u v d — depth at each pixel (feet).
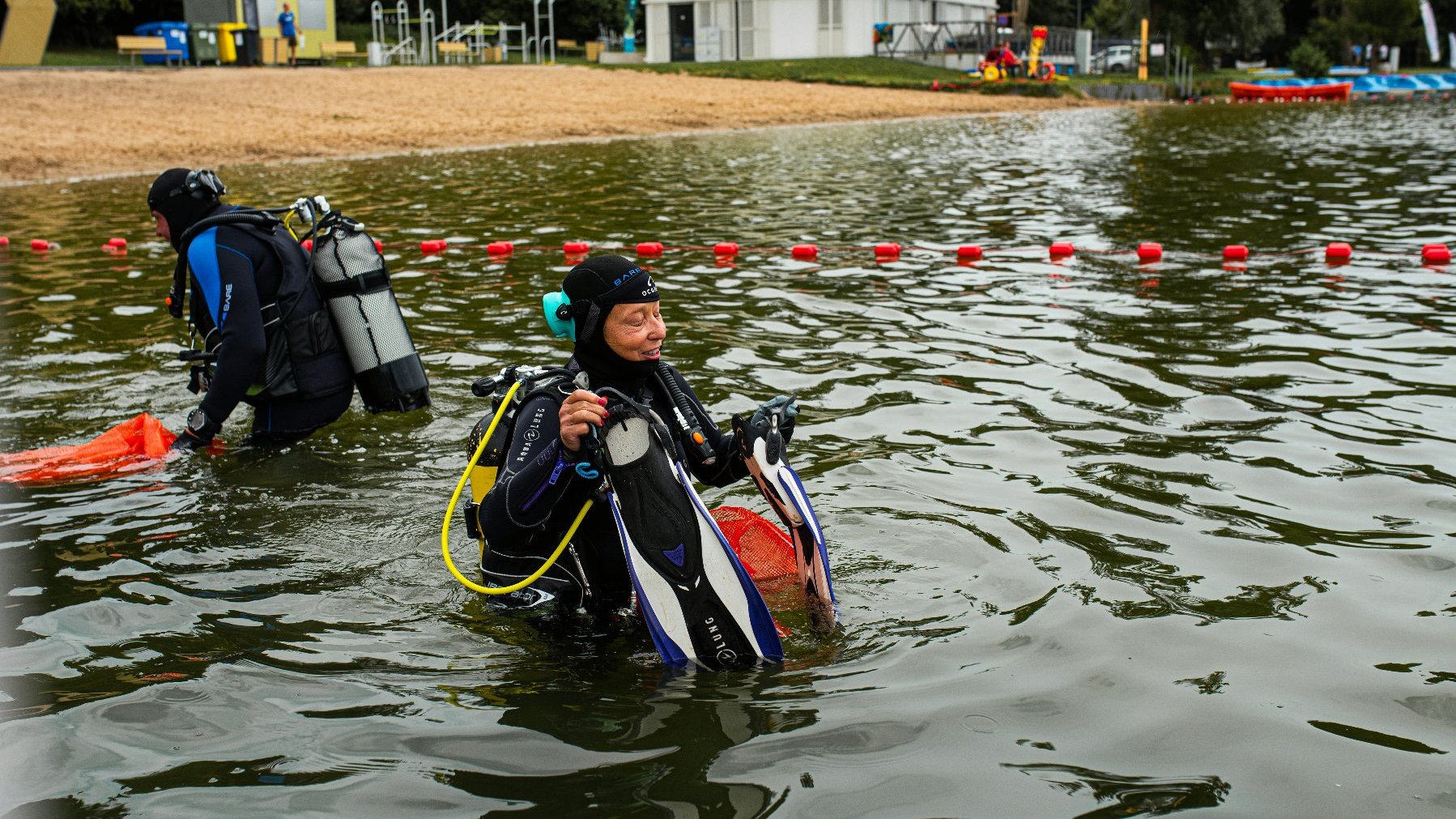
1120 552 11.51
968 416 16.16
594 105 81.87
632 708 8.82
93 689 9.28
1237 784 7.66
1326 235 32.40
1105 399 16.85
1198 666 9.25
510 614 10.57
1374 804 7.41
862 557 11.51
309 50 101.65
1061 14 224.53
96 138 55.77
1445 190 42.96
